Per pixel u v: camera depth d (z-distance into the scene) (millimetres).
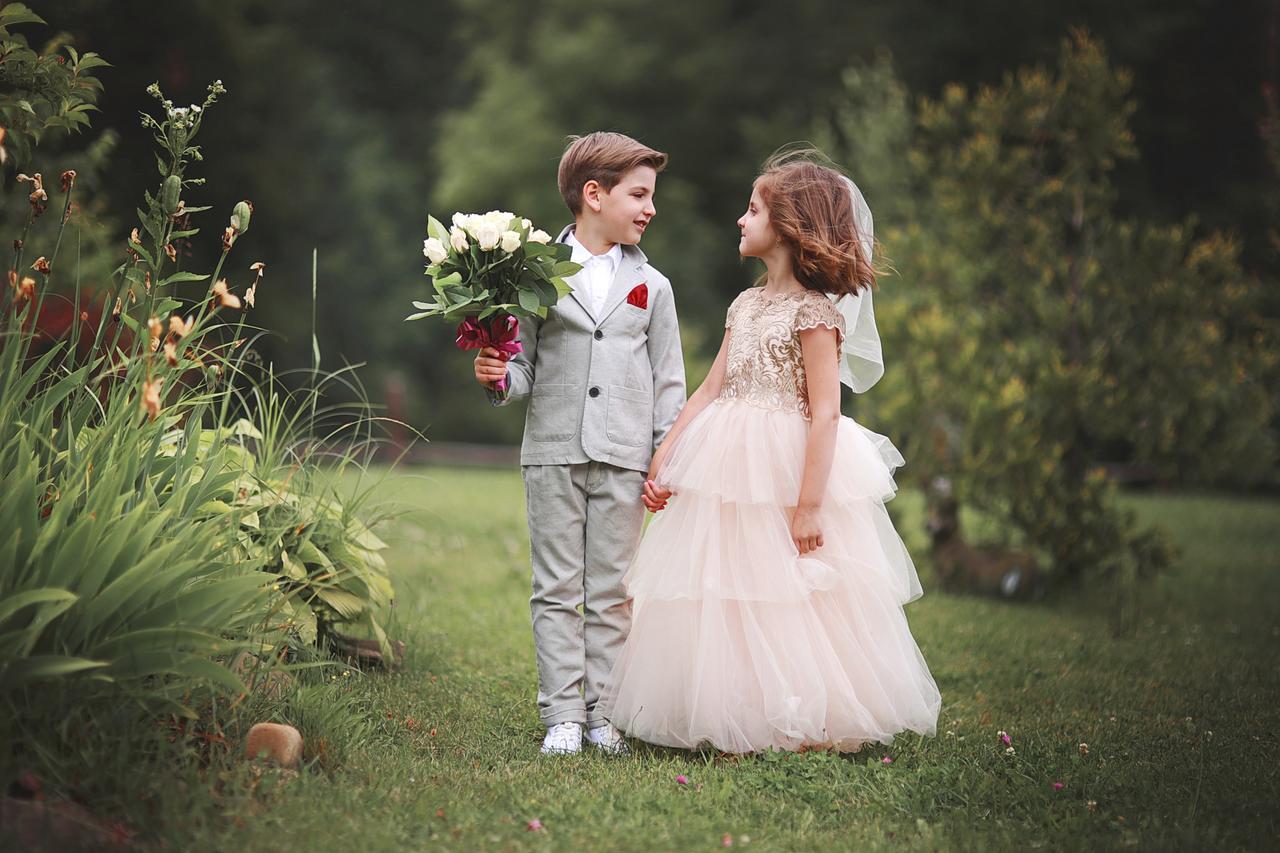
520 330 3986
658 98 24375
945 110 8711
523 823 3061
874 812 3283
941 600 7527
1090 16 20047
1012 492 7855
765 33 23609
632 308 3986
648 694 3799
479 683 4676
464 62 28641
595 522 3969
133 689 3018
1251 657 5855
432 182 28562
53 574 2865
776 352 3889
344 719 3598
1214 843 3047
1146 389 7938
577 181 4031
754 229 3996
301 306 23531
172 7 16734
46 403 3369
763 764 3668
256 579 3049
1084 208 8391
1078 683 5176
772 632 3742
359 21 29281
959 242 8477
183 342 3512
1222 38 20109
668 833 3027
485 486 13023
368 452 4547
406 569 7379
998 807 3299
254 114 21438
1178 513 13312
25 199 6391
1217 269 8008
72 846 2584
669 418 4059
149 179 15641
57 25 9133
